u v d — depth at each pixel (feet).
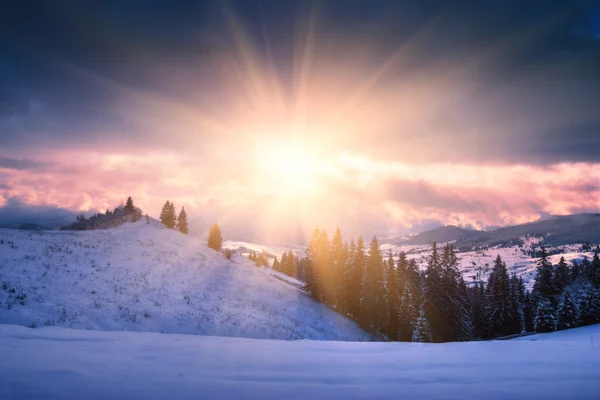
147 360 25.20
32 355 24.06
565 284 164.86
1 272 82.79
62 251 117.70
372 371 24.57
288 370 24.26
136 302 94.07
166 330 83.30
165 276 131.75
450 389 20.08
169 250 173.78
